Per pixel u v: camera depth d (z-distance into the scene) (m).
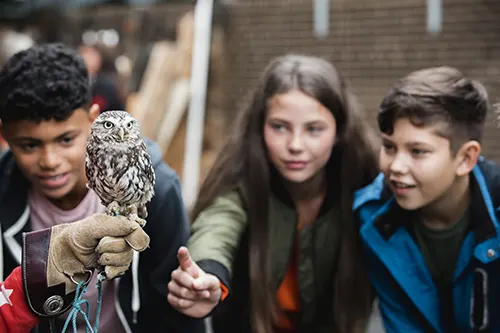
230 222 2.03
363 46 5.93
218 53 6.23
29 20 7.93
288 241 2.17
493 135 5.22
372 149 2.29
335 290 2.19
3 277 1.86
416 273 1.98
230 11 6.31
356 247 2.16
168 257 1.84
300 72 2.07
